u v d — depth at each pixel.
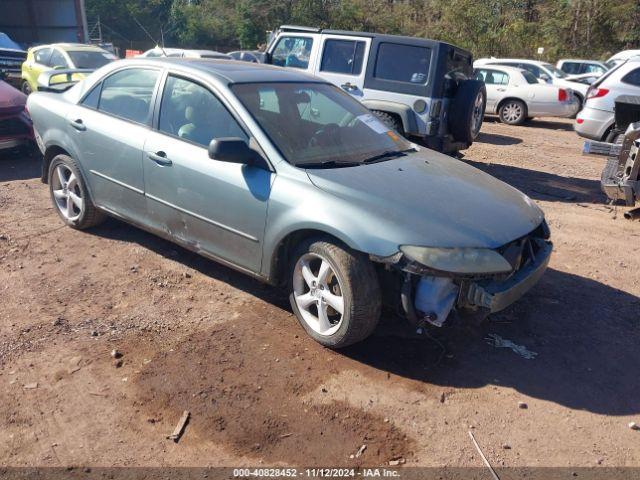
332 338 3.68
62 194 5.52
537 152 11.62
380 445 2.99
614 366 3.81
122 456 2.85
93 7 35.03
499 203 3.90
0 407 3.13
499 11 33.69
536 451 3.01
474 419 3.22
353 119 4.70
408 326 4.11
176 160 4.30
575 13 35.44
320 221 3.54
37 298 4.27
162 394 3.29
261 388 3.37
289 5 36.12
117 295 4.38
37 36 28.03
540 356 3.87
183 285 4.57
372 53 8.35
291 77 4.72
